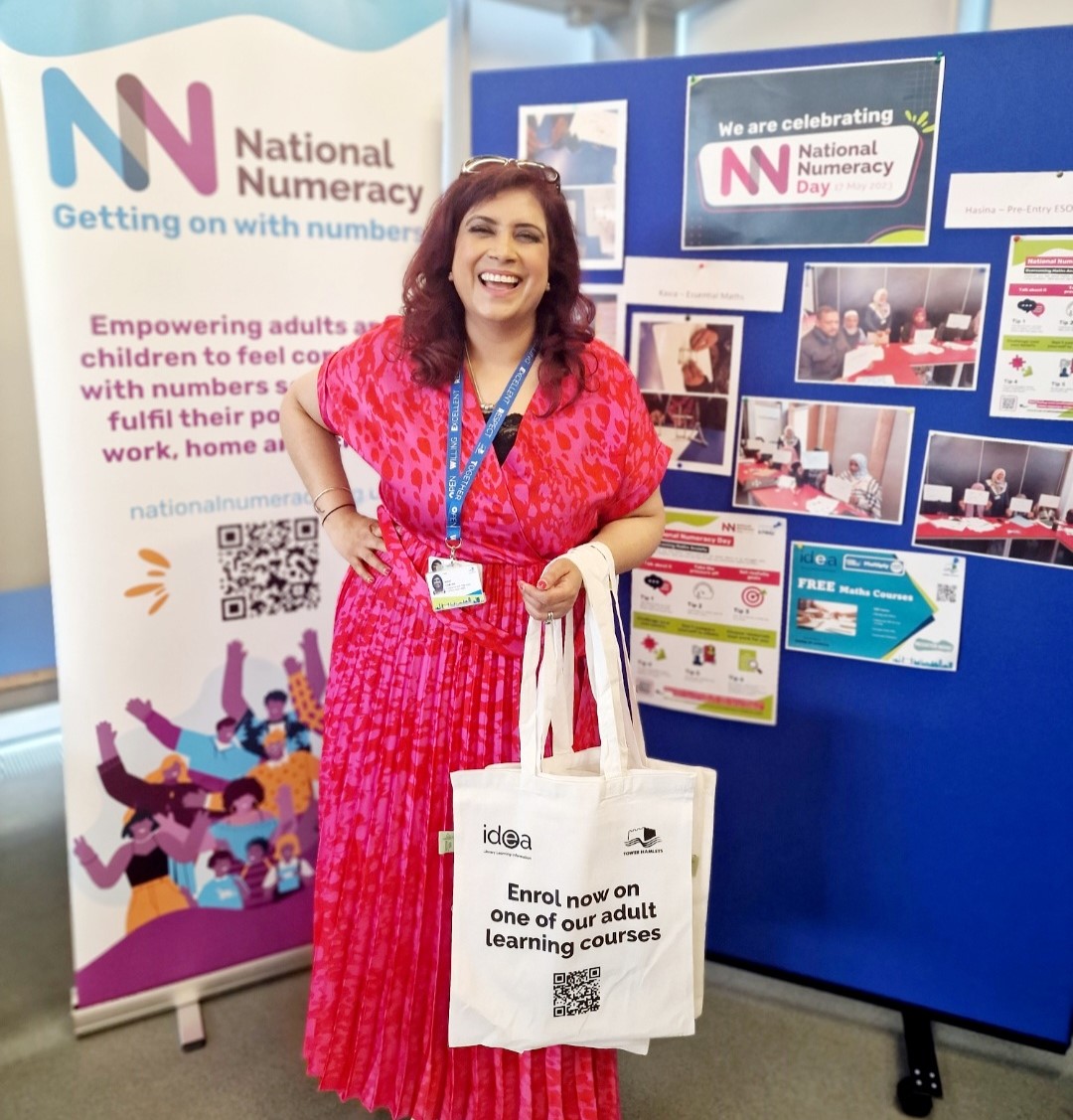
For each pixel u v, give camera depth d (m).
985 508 1.61
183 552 1.74
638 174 1.68
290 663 1.88
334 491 1.48
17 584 2.12
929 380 1.59
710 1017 1.92
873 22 2.31
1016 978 1.78
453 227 1.28
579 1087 1.45
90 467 1.64
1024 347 1.53
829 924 1.90
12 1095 1.70
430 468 1.32
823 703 1.80
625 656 1.31
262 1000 1.95
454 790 1.28
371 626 1.42
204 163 1.61
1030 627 1.63
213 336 1.68
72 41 1.50
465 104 2.60
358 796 1.44
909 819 1.79
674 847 1.30
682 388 1.75
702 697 1.88
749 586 1.79
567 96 1.69
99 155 1.54
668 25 2.78
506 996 1.32
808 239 1.61
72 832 1.77
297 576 1.85
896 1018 1.92
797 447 1.70
